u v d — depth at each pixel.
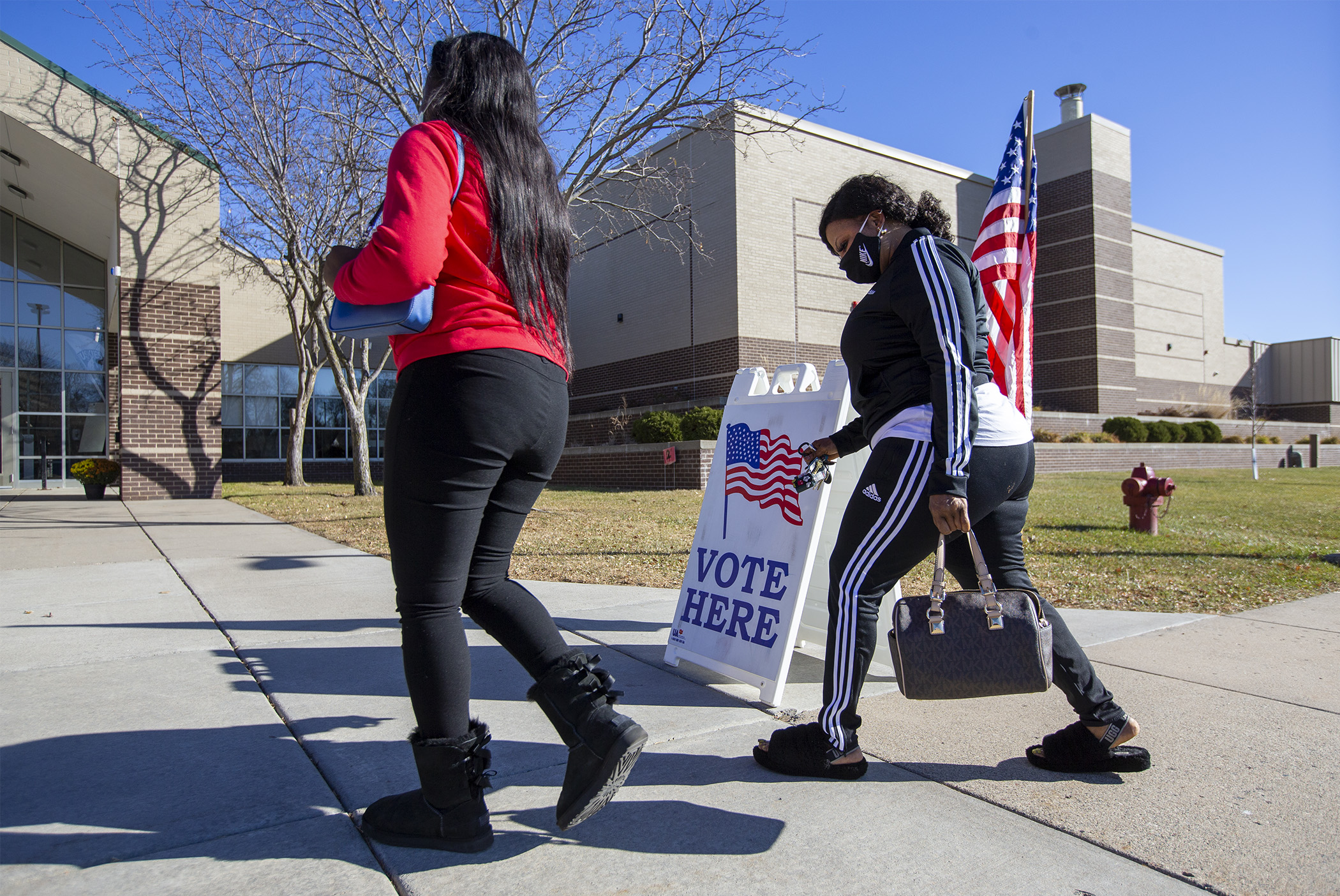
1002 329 4.36
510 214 1.62
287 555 6.49
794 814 1.97
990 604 1.96
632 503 11.67
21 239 17.77
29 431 17.80
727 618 3.14
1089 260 25.94
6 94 11.91
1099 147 26.06
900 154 21.84
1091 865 1.74
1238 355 34.72
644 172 10.59
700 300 19.89
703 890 1.62
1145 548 6.92
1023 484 2.15
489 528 1.74
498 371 1.57
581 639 3.81
